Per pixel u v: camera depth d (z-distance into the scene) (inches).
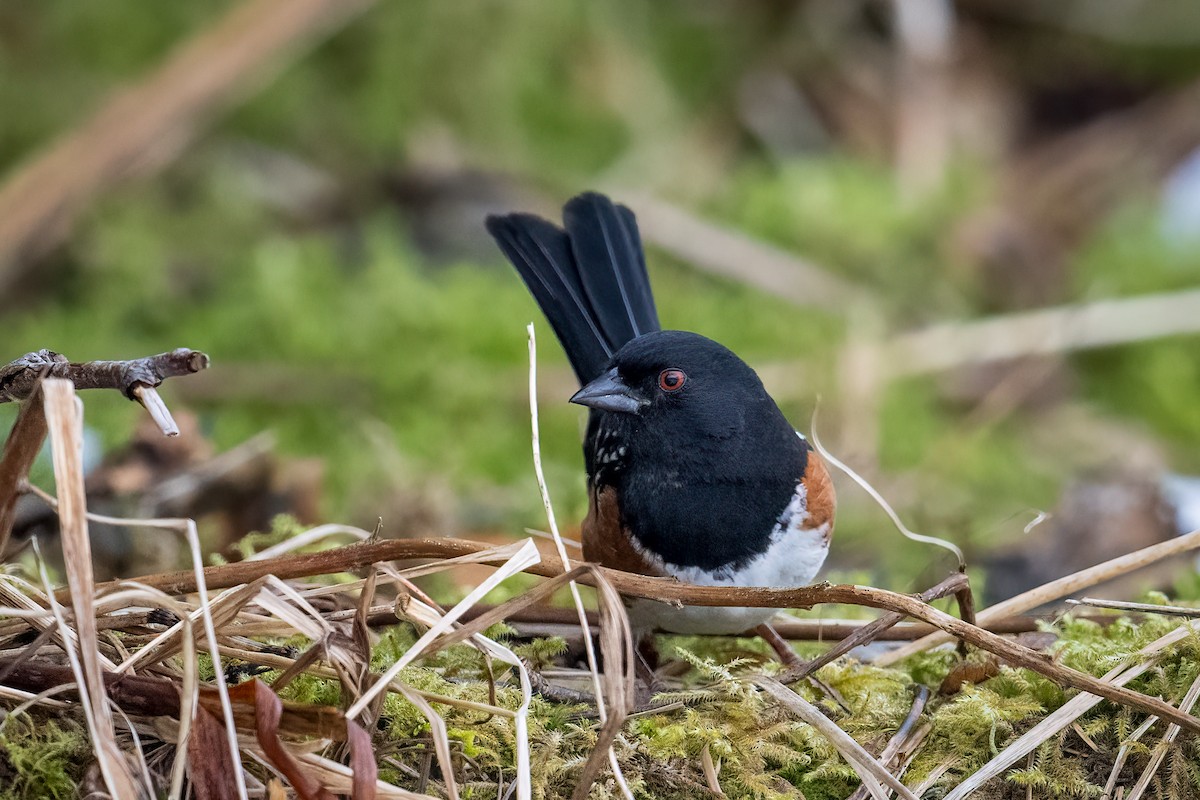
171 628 189.8
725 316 470.9
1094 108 607.8
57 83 526.0
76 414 170.9
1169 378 470.0
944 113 583.2
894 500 381.4
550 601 277.7
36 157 473.7
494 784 195.9
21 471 183.6
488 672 197.0
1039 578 338.0
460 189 534.3
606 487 257.4
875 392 429.1
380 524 210.8
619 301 309.6
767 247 506.9
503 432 419.8
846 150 579.2
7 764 181.8
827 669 231.0
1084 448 441.4
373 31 549.6
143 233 479.5
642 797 197.5
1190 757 204.1
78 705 186.9
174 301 471.2
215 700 179.0
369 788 171.8
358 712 179.2
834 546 359.3
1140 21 602.5
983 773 196.9
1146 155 580.1
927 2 593.9
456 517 355.9
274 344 446.0
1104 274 517.0
